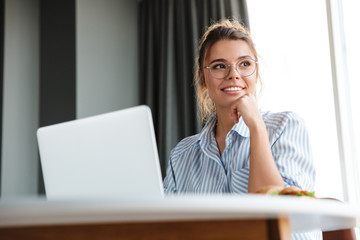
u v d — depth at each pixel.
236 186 1.35
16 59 3.38
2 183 3.20
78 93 3.14
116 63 3.47
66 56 3.24
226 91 1.46
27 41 3.44
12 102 3.32
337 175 2.79
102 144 0.96
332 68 2.83
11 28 3.39
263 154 1.15
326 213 0.50
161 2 3.54
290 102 3.00
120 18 3.57
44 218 0.43
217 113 1.51
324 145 2.84
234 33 1.50
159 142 3.31
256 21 3.19
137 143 0.92
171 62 3.36
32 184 3.35
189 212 0.41
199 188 1.45
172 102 3.32
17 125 3.32
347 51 2.84
